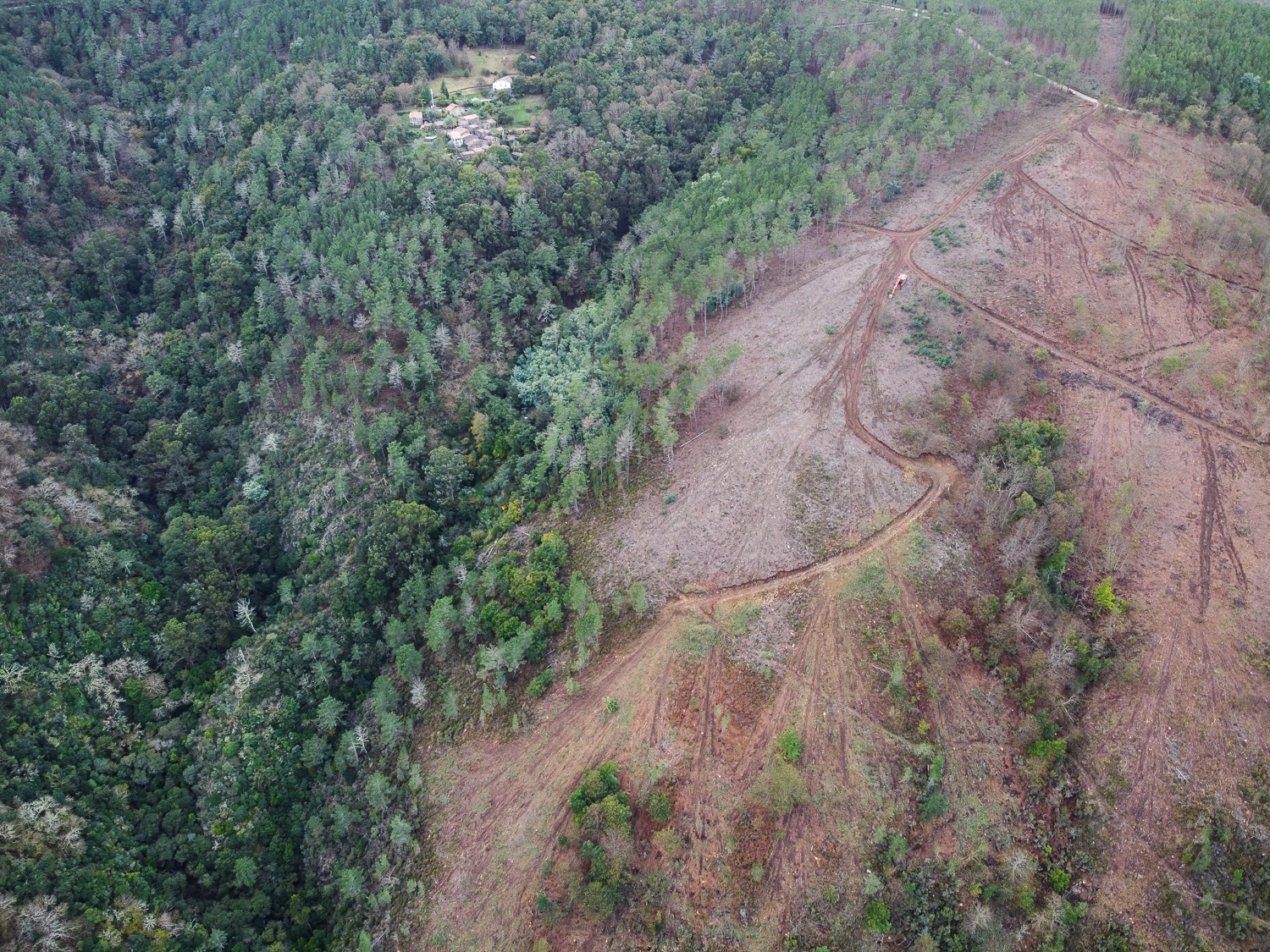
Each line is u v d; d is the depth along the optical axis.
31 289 164.38
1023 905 94.62
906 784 100.81
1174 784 99.56
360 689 125.94
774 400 141.12
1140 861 96.19
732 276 157.50
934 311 150.75
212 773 119.25
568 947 94.94
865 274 161.12
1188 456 127.81
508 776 108.19
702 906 95.56
